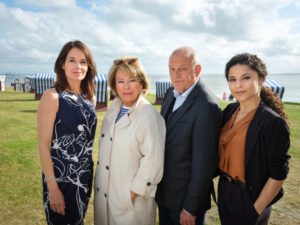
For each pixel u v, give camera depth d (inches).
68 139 70.7
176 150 71.4
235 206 62.9
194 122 67.6
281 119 56.0
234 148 62.7
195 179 65.7
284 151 55.7
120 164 69.7
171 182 72.9
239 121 62.5
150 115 68.1
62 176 69.9
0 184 149.3
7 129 305.1
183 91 75.1
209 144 64.6
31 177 160.6
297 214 122.0
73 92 75.9
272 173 56.6
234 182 63.9
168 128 73.9
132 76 68.5
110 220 73.0
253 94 59.9
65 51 72.2
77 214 73.2
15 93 916.0
